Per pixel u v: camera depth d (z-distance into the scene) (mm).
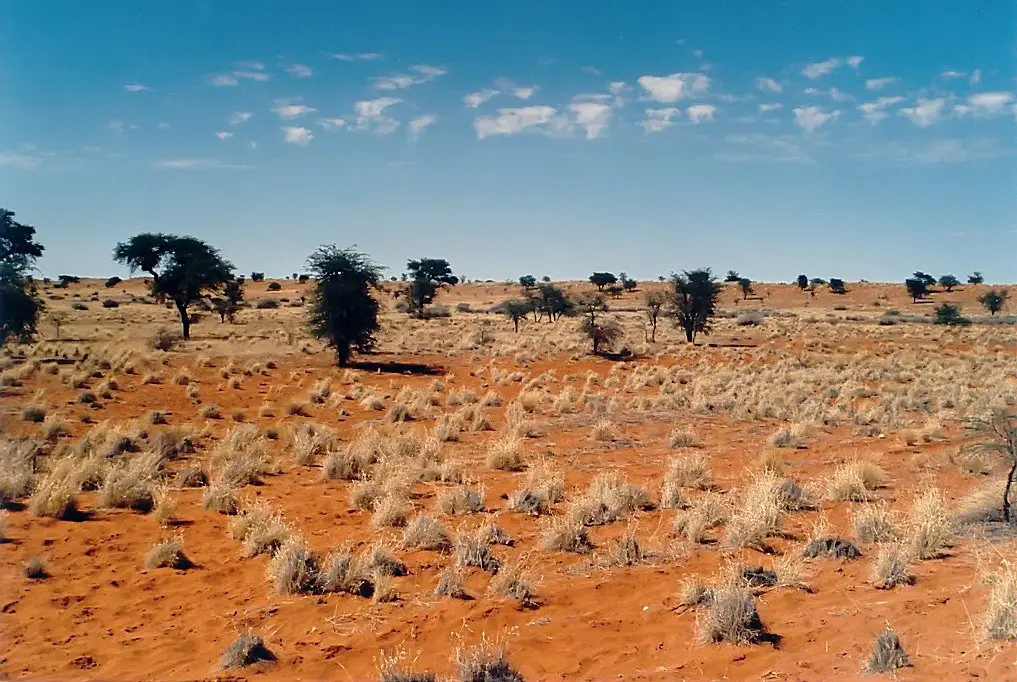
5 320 33531
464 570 9148
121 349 37375
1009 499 10719
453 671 6539
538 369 37688
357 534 10781
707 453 17438
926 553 9062
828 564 9008
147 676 6516
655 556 9656
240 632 7500
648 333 63250
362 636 7344
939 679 5816
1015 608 6543
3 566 9227
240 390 27562
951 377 33250
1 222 52656
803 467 15367
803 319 83062
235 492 12359
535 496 12312
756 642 6852
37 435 17312
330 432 18984
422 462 15375
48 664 6746
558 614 7867
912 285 116688
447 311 91375
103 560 9617
